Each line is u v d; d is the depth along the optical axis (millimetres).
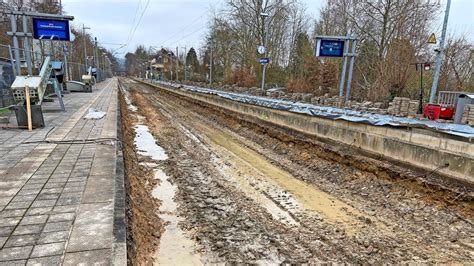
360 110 12734
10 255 2938
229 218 5527
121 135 9250
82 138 7938
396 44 18250
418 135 7367
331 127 9898
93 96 21688
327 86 27641
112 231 3430
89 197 4305
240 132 13992
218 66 52531
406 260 4344
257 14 38625
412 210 5902
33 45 21094
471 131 6785
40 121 9078
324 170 8383
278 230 5141
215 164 8938
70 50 34500
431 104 10844
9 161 5875
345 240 4855
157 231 4895
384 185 6980
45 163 5805
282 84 36719
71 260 2887
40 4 32094
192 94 27203
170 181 7430
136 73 126312
